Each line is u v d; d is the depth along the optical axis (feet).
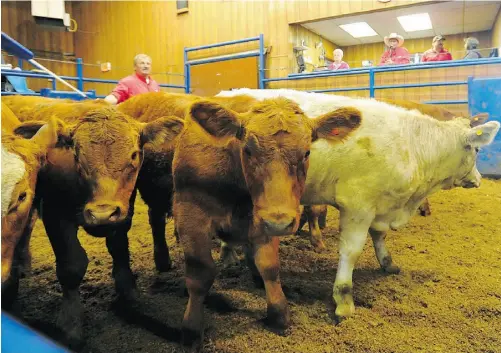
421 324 10.17
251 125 8.22
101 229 10.44
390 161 10.73
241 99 10.70
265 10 37.17
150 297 11.91
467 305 10.93
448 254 14.56
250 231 9.88
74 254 9.99
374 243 13.15
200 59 40.16
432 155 11.89
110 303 11.55
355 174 10.78
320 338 9.68
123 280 11.55
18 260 12.39
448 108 32.17
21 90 24.20
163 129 9.81
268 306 10.07
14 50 16.43
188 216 9.53
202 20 40.24
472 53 30.25
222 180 9.38
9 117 9.93
